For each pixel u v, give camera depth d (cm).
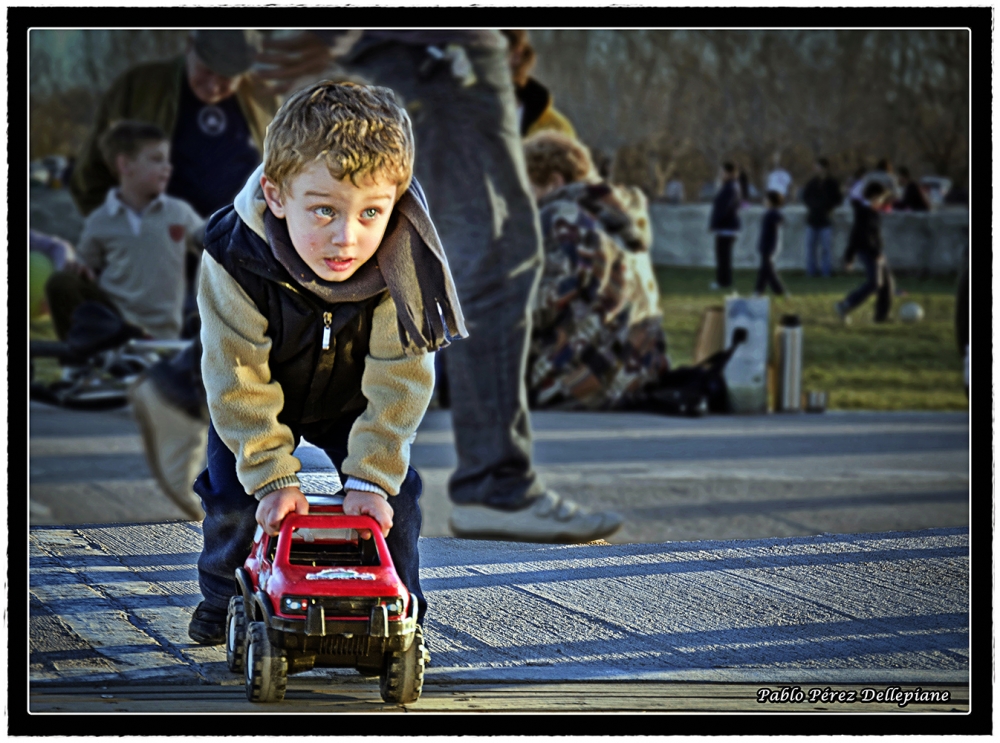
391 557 268
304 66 546
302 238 230
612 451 671
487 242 521
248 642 239
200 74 563
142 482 512
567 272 834
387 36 521
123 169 578
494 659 299
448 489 514
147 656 288
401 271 240
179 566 394
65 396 603
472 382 516
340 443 282
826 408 868
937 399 892
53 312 593
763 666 302
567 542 499
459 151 520
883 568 427
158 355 592
